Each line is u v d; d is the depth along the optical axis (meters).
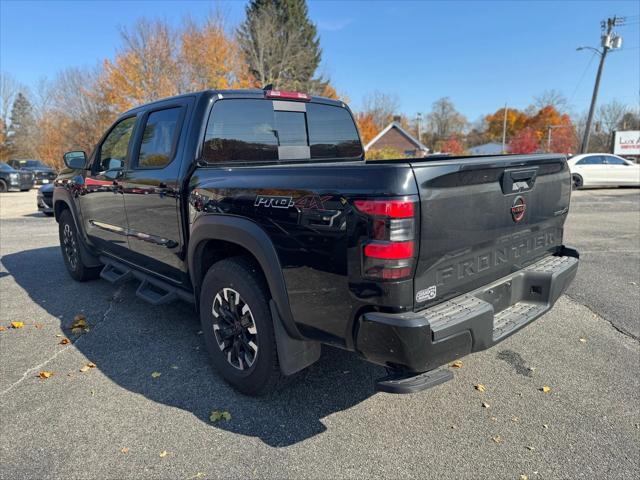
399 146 47.69
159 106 3.72
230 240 2.84
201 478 2.27
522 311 2.92
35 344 3.86
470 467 2.34
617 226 9.64
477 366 3.43
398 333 2.12
